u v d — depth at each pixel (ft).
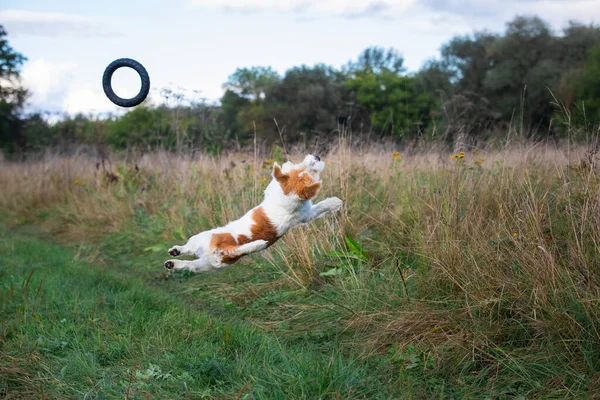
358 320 15.40
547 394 11.43
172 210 28.02
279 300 18.47
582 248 13.62
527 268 13.69
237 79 91.25
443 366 12.81
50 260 24.00
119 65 14.96
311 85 73.77
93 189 35.35
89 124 48.52
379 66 119.24
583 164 16.63
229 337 14.34
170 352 13.92
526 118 58.08
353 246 19.11
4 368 12.80
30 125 69.00
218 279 21.34
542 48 70.44
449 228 16.25
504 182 18.61
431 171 22.35
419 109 62.95
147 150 38.75
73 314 16.48
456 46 76.79
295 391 11.60
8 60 85.66
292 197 14.02
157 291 20.01
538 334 12.75
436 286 15.48
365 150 27.66
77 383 12.57
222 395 11.96
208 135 35.47
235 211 24.27
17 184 42.16
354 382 11.99
